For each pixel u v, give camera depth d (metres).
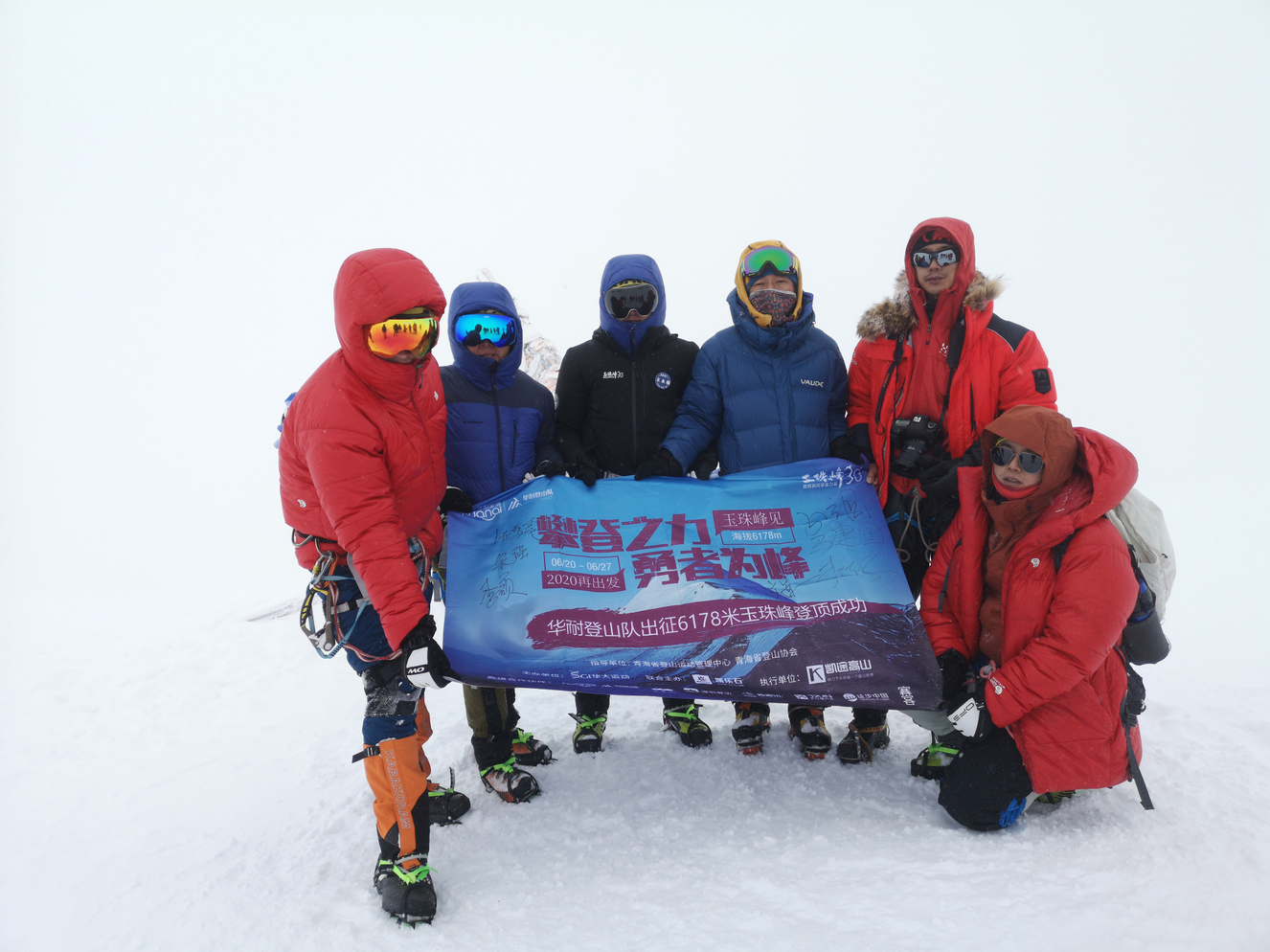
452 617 2.70
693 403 3.19
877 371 3.09
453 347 3.07
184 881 2.62
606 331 3.30
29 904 2.59
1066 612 2.43
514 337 3.01
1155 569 2.59
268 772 3.63
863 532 2.88
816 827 2.62
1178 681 4.03
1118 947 1.94
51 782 3.80
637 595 2.71
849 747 3.06
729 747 3.28
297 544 2.51
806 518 2.93
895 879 2.28
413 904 2.23
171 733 4.43
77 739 4.44
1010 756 2.52
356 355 2.28
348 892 2.44
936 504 2.96
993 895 2.18
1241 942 1.93
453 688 4.51
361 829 2.85
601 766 3.20
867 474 3.05
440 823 2.80
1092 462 2.46
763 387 3.12
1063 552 2.51
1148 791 2.74
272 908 2.38
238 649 6.10
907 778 2.95
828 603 2.70
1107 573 2.42
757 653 2.58
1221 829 2.45
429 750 3.55
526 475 3.12
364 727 2.40
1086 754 2.46
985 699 2.52
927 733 3.34
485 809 2.90
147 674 5.69
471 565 2.81
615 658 2.58
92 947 2.28
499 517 2.93
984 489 2.70
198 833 3.04
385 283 2.20
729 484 3.02
